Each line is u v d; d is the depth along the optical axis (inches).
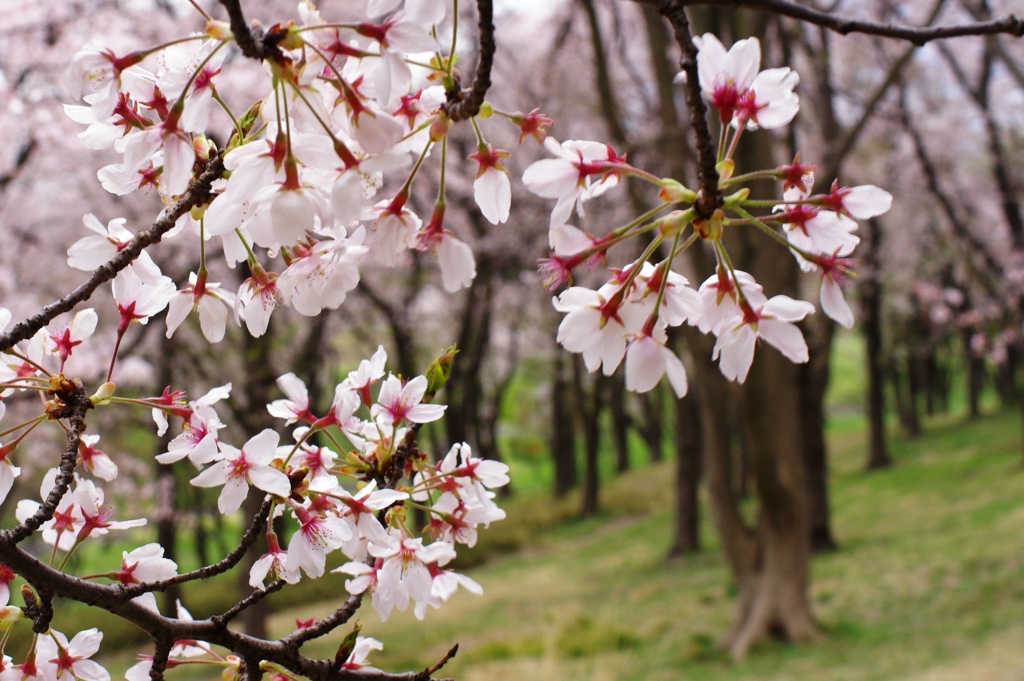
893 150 625.6
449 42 37.3
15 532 35.5
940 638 266.7
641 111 553.0
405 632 368.8
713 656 293.7
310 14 33.9
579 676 275.3
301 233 33.9
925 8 576.1
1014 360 839.7
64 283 382.9
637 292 36.8
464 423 621.6
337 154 34.1
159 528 437.7
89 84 35.6
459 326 614.5
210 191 38.3
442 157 36.0
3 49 309.7
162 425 45.0
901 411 895.7
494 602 437.1
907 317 793.6
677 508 533.3
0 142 304.2
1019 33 47.3
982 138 614.5
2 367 44.3
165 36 328.2
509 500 868.6
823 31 515.5
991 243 680.4
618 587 448.8
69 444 39.9
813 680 248.4
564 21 521.7
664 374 36.7
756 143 257.8
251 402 349.1
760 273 252.7
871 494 571.5
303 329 503.5
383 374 51.2
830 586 354.9
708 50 35.9
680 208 35.4
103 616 409.4
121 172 41.2
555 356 775.7
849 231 35.4
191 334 392.5
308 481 45.6
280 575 43.3
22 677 43.1
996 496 457.7
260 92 299.7
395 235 37.6
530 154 436.8
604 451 1157.7
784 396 288.5
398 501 50.8
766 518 295.7
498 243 484.1
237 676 47.2
